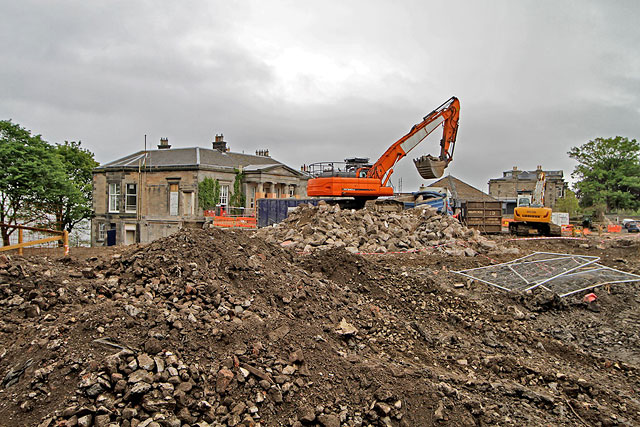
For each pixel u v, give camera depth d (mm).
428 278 10422
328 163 18875
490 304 9273
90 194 35750
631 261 14062
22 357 4512
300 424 4461
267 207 26875
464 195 54625
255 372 4816
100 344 4625
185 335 5027
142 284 6219
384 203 18219
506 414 5246
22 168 23891
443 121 18984
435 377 5758
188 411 4234
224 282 6715
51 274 6141
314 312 6867
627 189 55719
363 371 5387
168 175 31188
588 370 7078
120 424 3941
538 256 12867
